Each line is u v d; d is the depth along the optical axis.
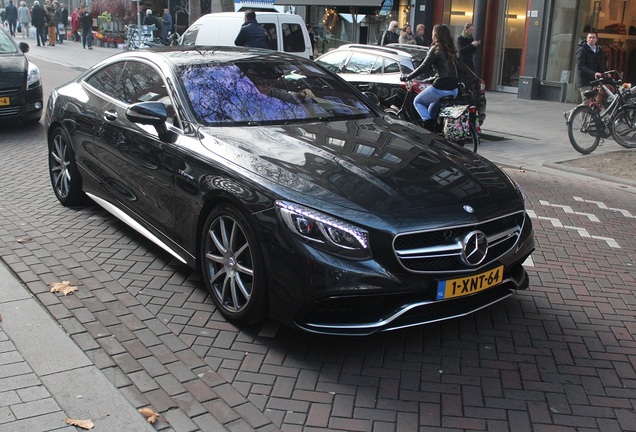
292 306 3.60
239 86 4.97
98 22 34.56
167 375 3.53
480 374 3.67
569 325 4.30
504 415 3.30
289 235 3.57
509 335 4.13
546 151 10.47
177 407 3.25
